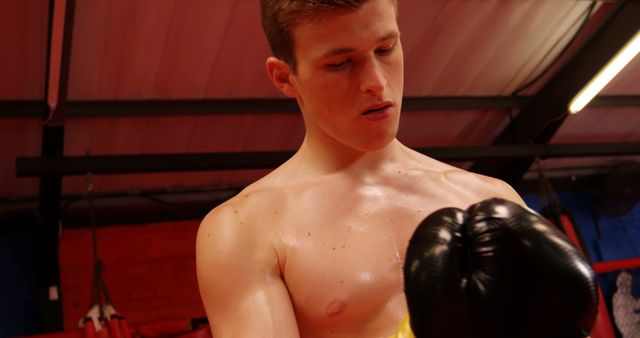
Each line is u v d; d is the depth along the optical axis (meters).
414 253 0.98
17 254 5.54
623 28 5.05
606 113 6.43
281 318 1.29
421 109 5.64
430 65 5.33
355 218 1.37
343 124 1.33
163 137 5.22
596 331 5.48
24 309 5.45
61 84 4.24
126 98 4.84
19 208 5.51
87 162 4.75
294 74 1.38
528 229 0.95
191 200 5.97
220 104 5.03
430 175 1.46
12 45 4.25
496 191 1.49
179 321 5.08
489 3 4.84
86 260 5.70
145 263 5.82
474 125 6.07
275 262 1.35
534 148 5.90
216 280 1.34
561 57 5.59
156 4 4.18
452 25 4.96
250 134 5.43
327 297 1.31
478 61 5.39
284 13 1.32
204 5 4.25
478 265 0.95
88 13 4.14
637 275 6.74
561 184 7.12
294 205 1.40
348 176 1.43
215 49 4.61
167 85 4.84
